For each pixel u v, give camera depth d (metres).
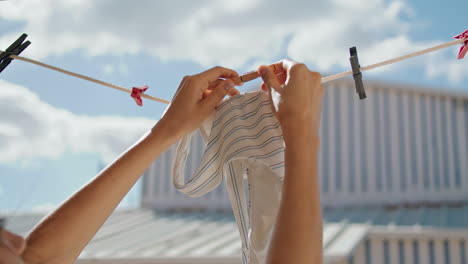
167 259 3.41
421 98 5.94
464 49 0.64
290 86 0.47
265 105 0.66
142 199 6.43
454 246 3.91
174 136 0.60
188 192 0.71
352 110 6.02
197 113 0.61
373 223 4.66
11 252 0.37
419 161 5.79
